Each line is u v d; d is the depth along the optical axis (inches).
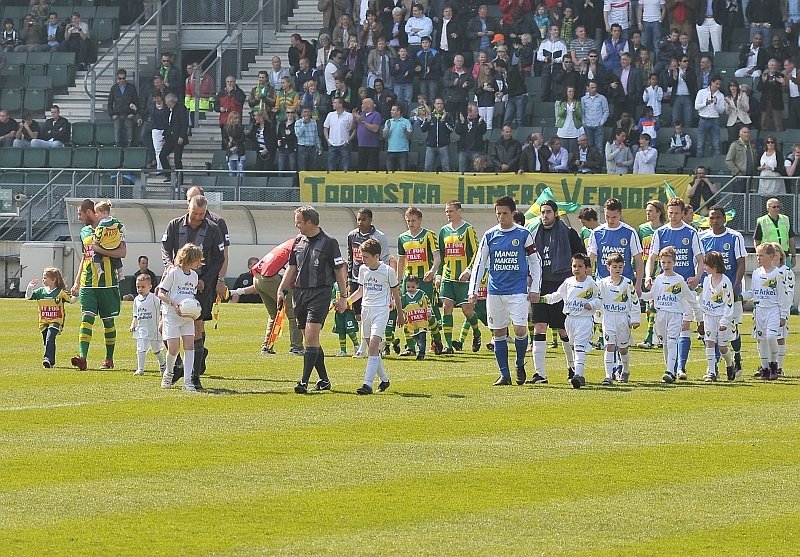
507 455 1094.4
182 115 3607.3
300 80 3661.4
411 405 1357.0
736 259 1695.4
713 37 3641.7
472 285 1540.4
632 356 1943.9
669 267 1588.3
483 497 946.7
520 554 806.5
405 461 1064.8
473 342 1988.2
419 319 1892.2
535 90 3627.0
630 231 1722.4
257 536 837.8
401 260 1910.7
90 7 4197.8
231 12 4069.9
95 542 820.6
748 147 3144.7
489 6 3880.4
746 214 3053.6
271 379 1577.3
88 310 1673.2
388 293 1469.0
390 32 3690.9
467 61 3641.7
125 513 891.4
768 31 3663.9
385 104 3484.3
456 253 1968.5
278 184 3403.1
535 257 1537.9
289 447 1116.5
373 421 1251.2
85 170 3454.7
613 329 1552.7
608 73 3415.4
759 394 1473.9
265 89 3577.8
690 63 3476.9
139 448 1106.7
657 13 3548.2
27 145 3754.9
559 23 3609.7
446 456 1086.4
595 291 1507.1
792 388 1531.7
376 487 973.2
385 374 1464.1
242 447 1114.1
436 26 3693.4
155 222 3366.1
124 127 3769.7
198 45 4084.6
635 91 3435.0
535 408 1346.0
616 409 1344.7
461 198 3213.6
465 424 1241.4
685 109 3440.0
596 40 3666.3
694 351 2011.6
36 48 4087.1
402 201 3245.6
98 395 1416.1
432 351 1985.7
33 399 1382.9
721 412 1332.4
